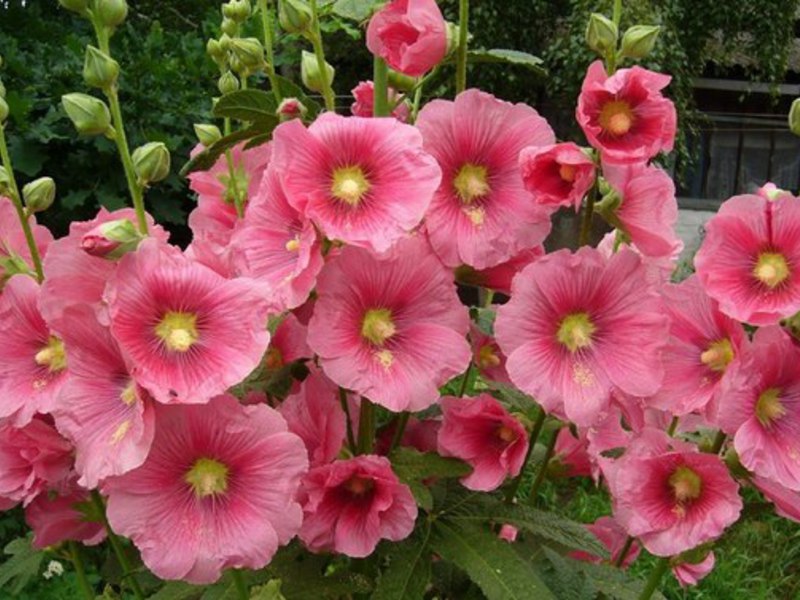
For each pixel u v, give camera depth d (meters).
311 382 0.70
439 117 0.66
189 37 2.15
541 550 0.82
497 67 4.07
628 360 0.65
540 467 0.87
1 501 0.71
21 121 1.93
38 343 0.64
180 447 0.57
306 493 0.67
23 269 0.69
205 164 0.82
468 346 0.65
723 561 2.03
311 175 0.62
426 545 0.71
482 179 0.67
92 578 1.61
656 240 0.67
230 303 0.56
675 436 0.75
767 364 0.62
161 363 0.55
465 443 0.73
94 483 0.55
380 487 0.67
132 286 0.55
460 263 0.66
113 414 0.57
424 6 0.70
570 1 3.95
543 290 0.65
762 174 4.82
